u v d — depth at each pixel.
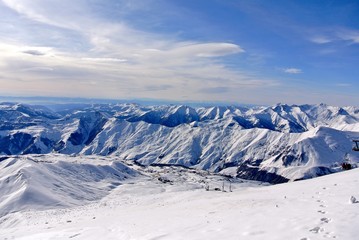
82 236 28.88
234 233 19.62
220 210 31.42
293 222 19.67
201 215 29.97
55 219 69.75
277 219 21.27
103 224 35.16
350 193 27.16
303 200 27.72
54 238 29.84
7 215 124.38
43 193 162.50
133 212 53.31
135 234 25.25
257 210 26.33
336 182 35.44
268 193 40.53
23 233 39.12
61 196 176.38
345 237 15.68
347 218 18.70
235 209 29.86
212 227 22.53
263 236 17.89
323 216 19.98
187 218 29.56
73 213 85.19
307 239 16.11
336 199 25.25
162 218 32.97
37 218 97.12
